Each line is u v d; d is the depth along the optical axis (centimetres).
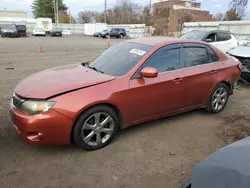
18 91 325
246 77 707
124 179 286
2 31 3048
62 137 312
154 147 357
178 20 5462
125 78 354
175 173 300
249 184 160
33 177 284
